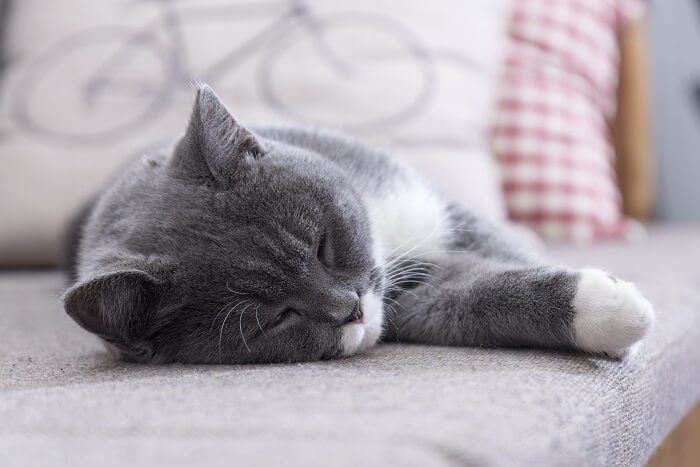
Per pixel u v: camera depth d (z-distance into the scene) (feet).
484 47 2.85
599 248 2.78
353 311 1.71
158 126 2.71
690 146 4.21
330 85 2.71
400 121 2.69
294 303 1.68
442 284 1.81
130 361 1.70
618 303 1.55
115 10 2.88
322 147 2.00
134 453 1.16
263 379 1.44
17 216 2.71
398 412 1.24
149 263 1.65
